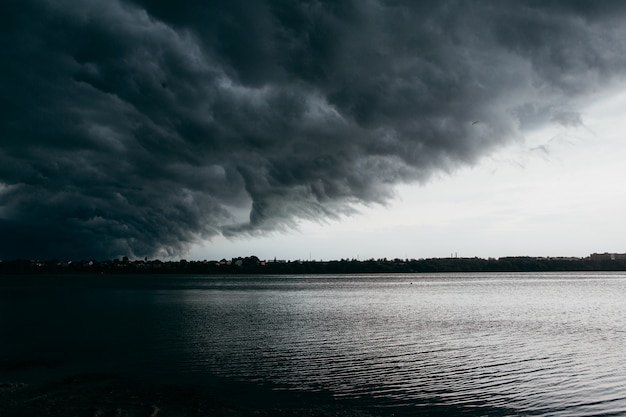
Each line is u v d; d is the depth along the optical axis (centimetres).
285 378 3019
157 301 10331
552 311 7825
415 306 8975
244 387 2798
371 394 2683
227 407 2389
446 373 3181
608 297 11338
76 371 3189
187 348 4091
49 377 3006
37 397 2511
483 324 6009
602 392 2747
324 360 3606
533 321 6350
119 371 3191
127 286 19400
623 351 4038
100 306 8781
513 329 5506
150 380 2939
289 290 16300
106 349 4031
